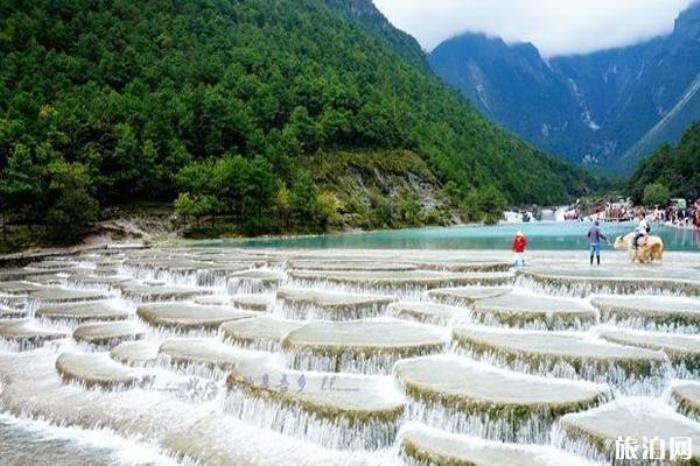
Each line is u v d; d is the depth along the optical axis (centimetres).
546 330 2647
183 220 9775
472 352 2405
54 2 14500
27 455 2036
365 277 3650
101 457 2020
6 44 12562
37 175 7862
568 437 1759
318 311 3078
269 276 4069
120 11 15838
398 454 1850
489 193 17275
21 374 2777
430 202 15300
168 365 2633
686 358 2159
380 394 2128
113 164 9719
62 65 12619
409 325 2903
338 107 16188
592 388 2031
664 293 3066
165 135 10888
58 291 4259
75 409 2359
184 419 2228
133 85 12556
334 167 14125
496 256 5184
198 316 3216
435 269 4131
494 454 1742
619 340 2392
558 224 15812
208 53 16088
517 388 2027
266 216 10731
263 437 2048
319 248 6931
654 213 13150
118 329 3212
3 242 7512
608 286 3123
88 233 8544
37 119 9512
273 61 17200
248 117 13012
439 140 19462
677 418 1853
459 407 1916
